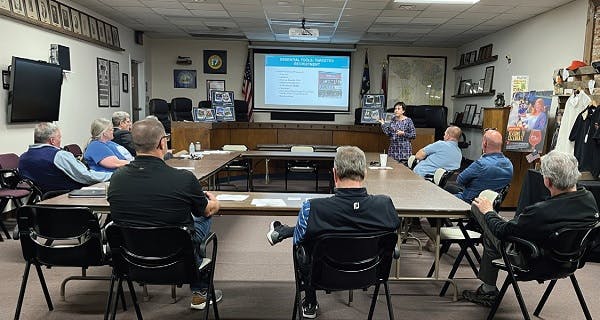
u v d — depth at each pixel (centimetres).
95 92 714
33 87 500
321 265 204
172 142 674
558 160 222
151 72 1028
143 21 801
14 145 492
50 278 316
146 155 210
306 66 1033
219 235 434
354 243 199
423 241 419
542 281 238
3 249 381
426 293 303
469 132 962
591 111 446
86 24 680
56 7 583
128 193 204
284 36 961
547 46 651
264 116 1046
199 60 1036
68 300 280
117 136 478
